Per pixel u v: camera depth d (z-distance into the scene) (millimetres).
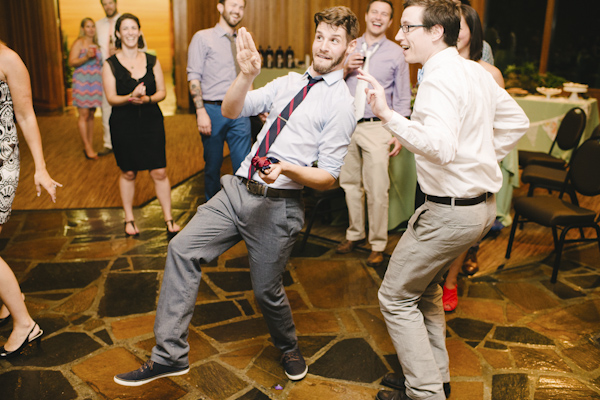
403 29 1834
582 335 2705
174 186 5148
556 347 2588
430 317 2146
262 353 2490
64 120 8023
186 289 1988
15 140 2279
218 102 3734
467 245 1900
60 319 2732
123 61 3553
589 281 3338
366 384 2281
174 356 1992
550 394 2232
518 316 2885
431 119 1643
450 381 2311
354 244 3740
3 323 2658
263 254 2051
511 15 7664
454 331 2721
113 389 2195
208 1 8273
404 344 1993
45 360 2379
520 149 5191
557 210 3311
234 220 2064
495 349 2562
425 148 1595
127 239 3820
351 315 2861
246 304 2955
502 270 3480
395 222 3969
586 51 7359
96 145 6566
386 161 3348
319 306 2949
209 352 2482
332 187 3691
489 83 1940
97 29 5688
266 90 2143
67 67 9336
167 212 3920
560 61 7520
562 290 3207
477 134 1802
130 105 3586
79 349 2473
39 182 2367
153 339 2576
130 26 3496
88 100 5707
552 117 4965
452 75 1702
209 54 3658
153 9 13008
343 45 1966
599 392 2252
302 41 7938
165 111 9133
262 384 2262
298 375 2279
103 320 2736
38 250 3588
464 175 1804
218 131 3775
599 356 2521
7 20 8523
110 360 2396
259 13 7797
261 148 2049
